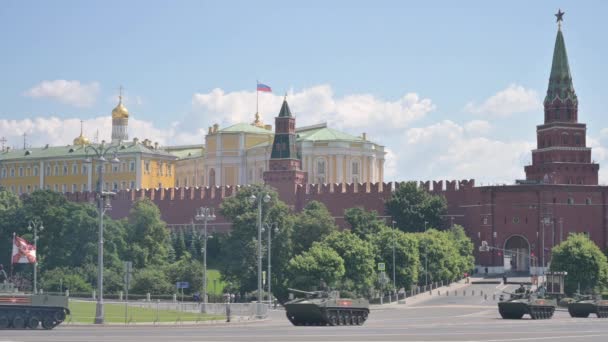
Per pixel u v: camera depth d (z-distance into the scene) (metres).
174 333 73.44
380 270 171.25
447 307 152.25
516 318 110.06
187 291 179.88
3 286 89.44
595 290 183.50
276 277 184.25
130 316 106.44
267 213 196.62
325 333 75.12
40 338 65.31
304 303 91.75
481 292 187.25
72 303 139.75
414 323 97.81
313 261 163.62
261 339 65.75
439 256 197.88
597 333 77.50
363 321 98.50
